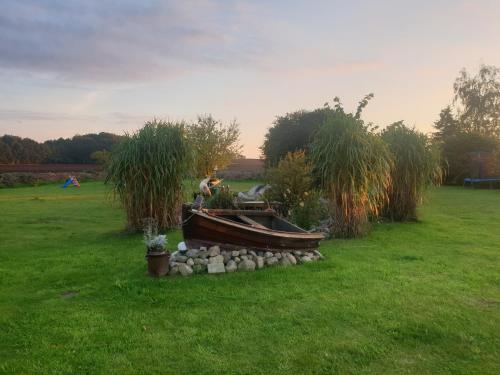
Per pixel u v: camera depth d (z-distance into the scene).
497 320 5.61
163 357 4.59
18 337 5.11
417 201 16.27
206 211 8.91
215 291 6.82
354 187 12.13
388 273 8.01
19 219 17.67
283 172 14.45
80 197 29.05
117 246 11.29
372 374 4.25
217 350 4.75
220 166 42.09
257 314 5.83
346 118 12.67
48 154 84.88
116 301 6.43
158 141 13.27
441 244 11.40
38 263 9.16
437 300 6.39
